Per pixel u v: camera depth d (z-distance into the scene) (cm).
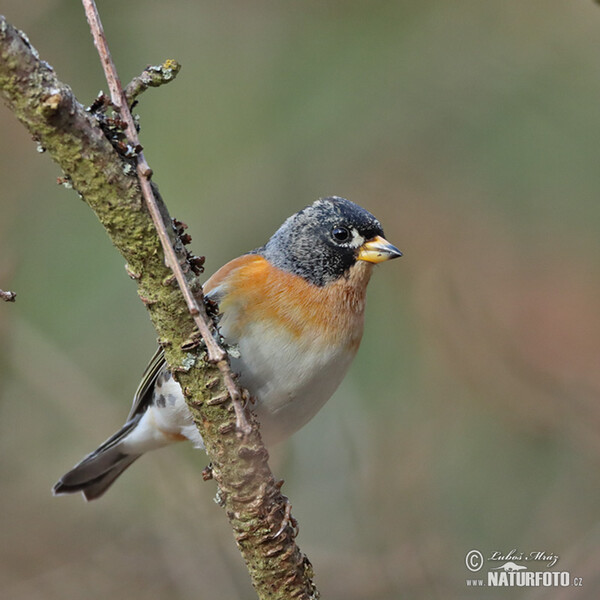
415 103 1256
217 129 1238
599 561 952
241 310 693
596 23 1257
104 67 469
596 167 1202
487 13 1280
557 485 1033
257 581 559
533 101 1240
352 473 1043
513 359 1072
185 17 1256
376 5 1280
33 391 1106
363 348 1128
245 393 642
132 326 1150
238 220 1207
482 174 1219
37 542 1028
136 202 473
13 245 1110
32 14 1159
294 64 1270
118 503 1062
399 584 966
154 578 997
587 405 1049
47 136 452
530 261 1147
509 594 945
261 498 538
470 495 1036
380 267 1166
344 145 1242
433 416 1077
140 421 782
